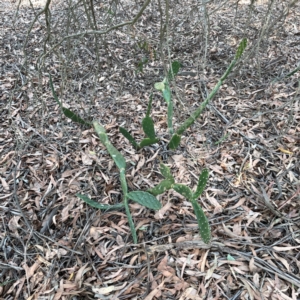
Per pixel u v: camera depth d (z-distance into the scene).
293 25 2.69
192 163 1.56
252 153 1.60
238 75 2.14
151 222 1.31
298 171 1.49
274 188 1.42
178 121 1.73
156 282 1.12
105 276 1.16
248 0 3.12
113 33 2.58
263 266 1.14
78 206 1.38
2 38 2.71
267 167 1.53
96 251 1.23
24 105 1.97
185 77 2.18
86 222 1.32
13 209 1.38
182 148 1.65
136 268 1.17
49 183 1.50
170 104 1.38
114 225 1.30
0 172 1.55
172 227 1.28
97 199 1.42
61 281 1.15
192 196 1.08
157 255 1.20
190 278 1.12
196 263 1.16
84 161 1.59
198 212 1.07
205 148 1.65
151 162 1.59
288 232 1.24
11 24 2.96
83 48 2.40
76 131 1.78
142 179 1.49
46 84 2.12
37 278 1.16
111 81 2.17
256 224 1.28
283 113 1.83
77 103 1.98
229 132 1.74
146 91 2.08
